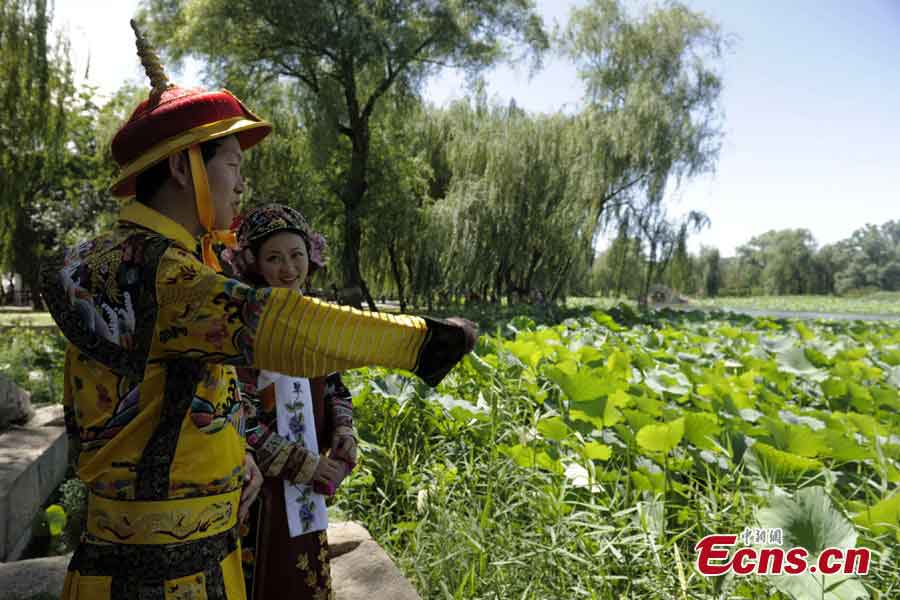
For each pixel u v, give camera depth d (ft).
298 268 6.44
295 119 71.87
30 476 13.83
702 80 80.18
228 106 4.50
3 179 43.78
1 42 41.57
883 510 9.61
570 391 12.62
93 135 68.95
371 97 69.10
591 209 78.28
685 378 17.26
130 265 3.93
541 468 12.44
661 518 10.03
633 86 78.54
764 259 390.21
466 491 11.30
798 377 20.65
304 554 5.87
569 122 79.46
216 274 3.84
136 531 4.01
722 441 12.89
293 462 5.79
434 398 14.25
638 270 81.61
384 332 3.77
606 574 9.29
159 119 4.25
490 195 72.49
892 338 31.81
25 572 8.41
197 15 62.08
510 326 26.08
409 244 76.33
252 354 3.69
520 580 9.14
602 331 31.24
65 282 4.08
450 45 66.49
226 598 4.34
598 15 81.82
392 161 72.13
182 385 3.99
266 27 64.59
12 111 42.29
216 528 4.25
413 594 8.12
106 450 4.01
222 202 4.44
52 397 21.66
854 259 367.04
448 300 77.10
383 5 65.92
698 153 78.69
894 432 14.93
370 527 10.98
